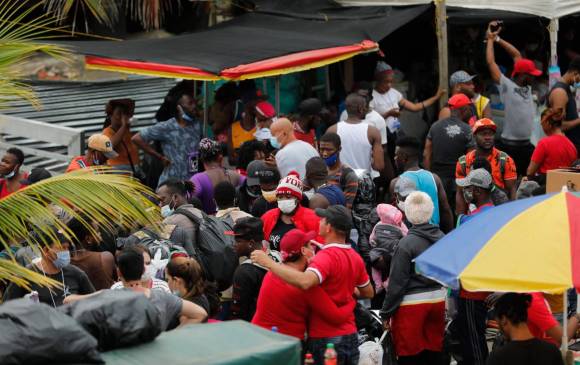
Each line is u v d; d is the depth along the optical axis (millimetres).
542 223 11398
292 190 15758
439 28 23703
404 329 14852
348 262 13750
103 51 22141
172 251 15500
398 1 24766
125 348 9047
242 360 8711
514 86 23453
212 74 20719
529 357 12055
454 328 15352
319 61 21875
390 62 26953
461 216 16422
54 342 8273
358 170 18406
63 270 14109
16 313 8414
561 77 24062
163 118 24703
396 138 23781
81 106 28312
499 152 19250
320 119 21922
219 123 23062
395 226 16906
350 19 24688
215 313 14195
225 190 17234
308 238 13742
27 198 12742
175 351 8930
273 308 13617
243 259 16000
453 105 21344
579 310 14414
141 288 12766
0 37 14109
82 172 13305
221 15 27875
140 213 13086
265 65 21047
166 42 23406
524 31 26922
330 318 13562
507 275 10938
